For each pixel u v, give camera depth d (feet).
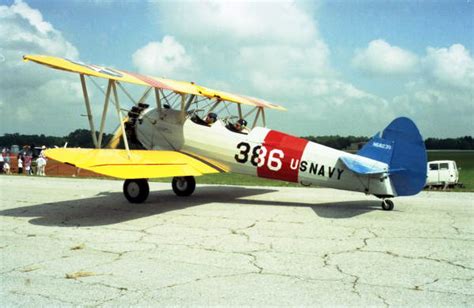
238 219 28.17
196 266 17.51
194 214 30.14
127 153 31.94
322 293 14.47
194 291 14.65
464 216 29.17
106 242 21.74
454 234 23.47
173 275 16.35
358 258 18.69
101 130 32.42
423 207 33.32
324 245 20.99
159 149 39.09
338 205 34.45
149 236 23.13
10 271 16.92
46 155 29.22
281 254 19.34
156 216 29.37
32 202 36.35
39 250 20.16
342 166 31.53
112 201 36.76
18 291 14.70
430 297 14.14
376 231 24.25
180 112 38.19
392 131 30.42
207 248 20.44
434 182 69.10
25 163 80.69
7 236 23.21
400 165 30.17
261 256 19.01
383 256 19.01
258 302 13.67
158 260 18.40
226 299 13.93
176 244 21.27
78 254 19.43
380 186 30.78
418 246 20.80
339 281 15.67
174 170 32.30
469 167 171.94
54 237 22.94
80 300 13.88
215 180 63.62
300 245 21.01
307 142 33.53
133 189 35.19
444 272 16.74
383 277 16.14
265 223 26.73
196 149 37.24
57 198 38.91
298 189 46.80
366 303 13.61
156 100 39.19
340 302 13.69
